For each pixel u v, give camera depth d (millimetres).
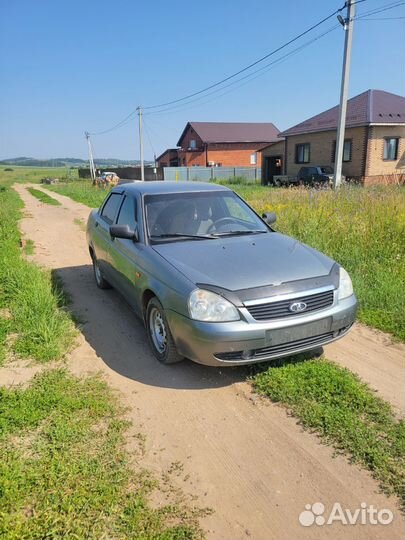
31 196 28469
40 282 6137
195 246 4160
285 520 2318
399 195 10023
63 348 4332
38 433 3004
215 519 2320
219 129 48656
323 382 3479
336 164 15273
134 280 4328
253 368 3805
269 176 32844
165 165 55344
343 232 7484
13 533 2180
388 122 23281
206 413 3238
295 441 2908
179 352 3611
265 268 3660
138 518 2305
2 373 3838
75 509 2350
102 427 3072
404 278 5883
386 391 3451
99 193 25812
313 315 3477
